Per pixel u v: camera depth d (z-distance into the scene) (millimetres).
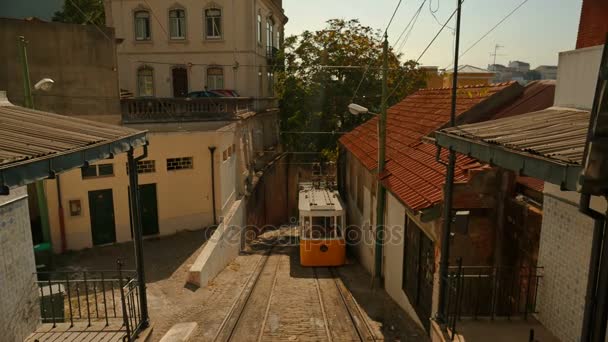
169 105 20609
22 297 7637
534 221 7805
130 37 30250
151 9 29891
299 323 11211
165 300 12320
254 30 30562
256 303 12883
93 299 11539
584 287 6344
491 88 13586
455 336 7094
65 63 18172
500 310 8547
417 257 10367
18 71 17375
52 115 8680
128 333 7422
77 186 15711
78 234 15867
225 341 10070
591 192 3363
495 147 5203
